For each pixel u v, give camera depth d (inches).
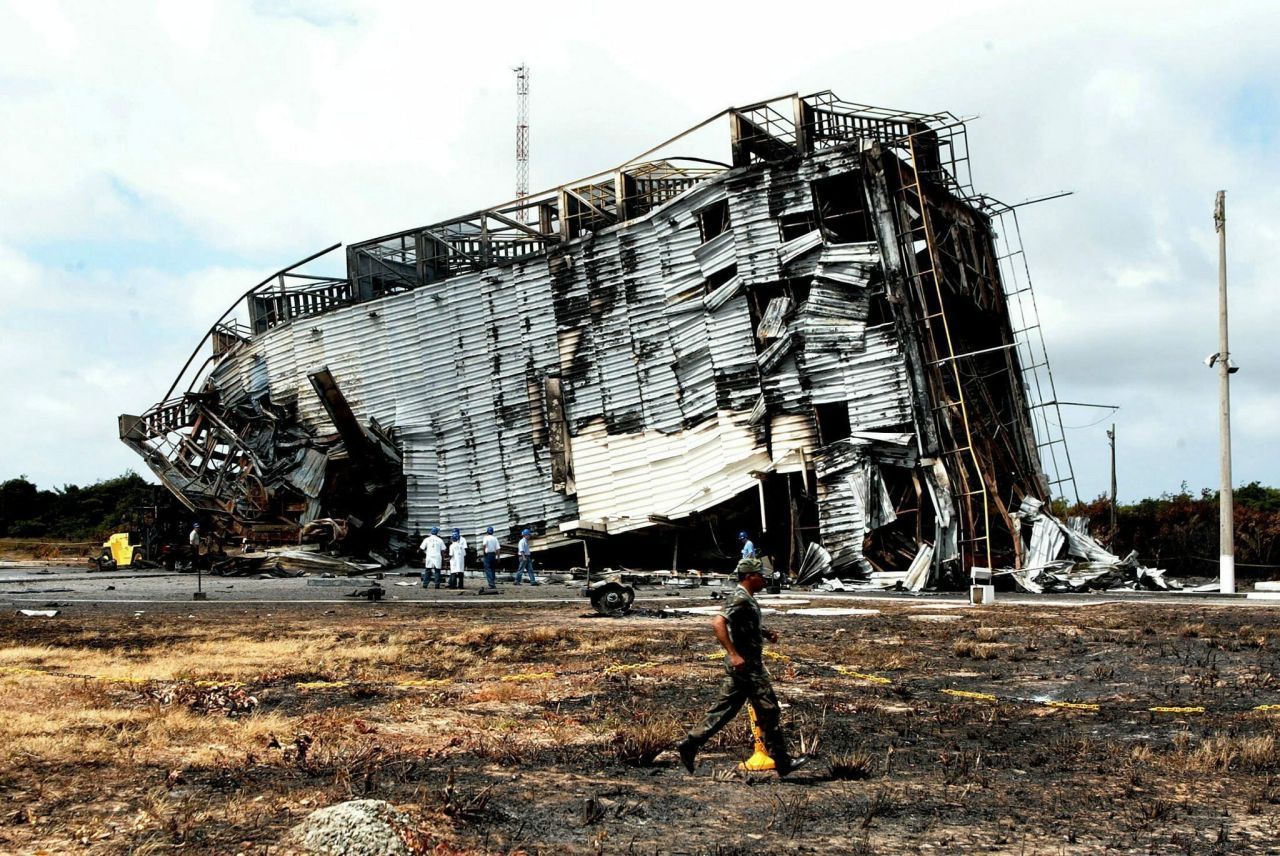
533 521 1753.2
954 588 1339.8
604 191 1830.7
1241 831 276.7
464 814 276.1
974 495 1401.3
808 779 330.3
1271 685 506.6
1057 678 544.4
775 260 1512.1
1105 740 391.5
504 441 1784.0
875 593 1294.3
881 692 497.7
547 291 1752.0
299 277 2078.0
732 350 1545.3
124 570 1914.4
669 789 315.3
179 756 338.6
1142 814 291.3
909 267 1441.9
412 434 1861.5
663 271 1636.3
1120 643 661.9
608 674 538.6
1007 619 843.4
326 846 239.6
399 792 297.1
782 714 434.9
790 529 1514.5
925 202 1513.3
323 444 1867.6
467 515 1813.5
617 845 258.2
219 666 559.5
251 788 300.4
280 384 2027.6
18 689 451.5
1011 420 1676.9
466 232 1961.1
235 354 2126.0
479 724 403.5
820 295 1483.8
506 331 1790.1
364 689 478.3
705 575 1520.7
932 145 1635.1
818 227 1509.6
